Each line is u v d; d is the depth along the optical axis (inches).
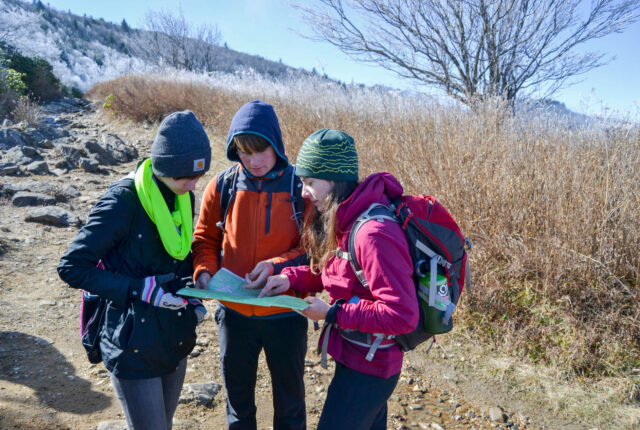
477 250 163.5
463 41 301.9
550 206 165.0
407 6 306.2
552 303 148.8
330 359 143.3
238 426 90.6
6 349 130.3
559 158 177.9
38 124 489.1
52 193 272.8
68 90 999.6
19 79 658.2
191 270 83.4
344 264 69.6
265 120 76.7
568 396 123.6
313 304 69.5
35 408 107.1
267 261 81.0
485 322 150.8
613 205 158.9
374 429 83.2
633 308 138.3
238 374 87.0
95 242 65.9
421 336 69.8
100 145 386.3
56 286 173.8
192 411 113.3
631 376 125.1
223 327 85.9
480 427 115.4
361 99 311.1
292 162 271.3
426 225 68.1
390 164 202.1
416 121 219.8
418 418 118.1
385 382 70.8
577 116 200.5
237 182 84.4
